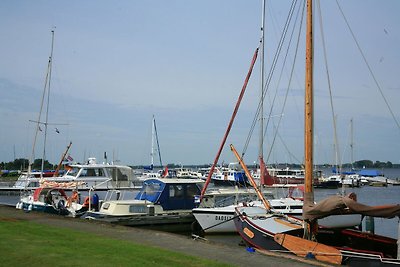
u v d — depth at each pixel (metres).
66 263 9.57
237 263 10.69
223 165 65.75
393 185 93.12
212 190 26.75
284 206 23.09
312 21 14.44
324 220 21.81
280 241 14.26
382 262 11.72
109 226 16.23
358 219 22.38
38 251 10.69
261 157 25.56
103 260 10.02
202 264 10.20
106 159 40.47
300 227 15.91
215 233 22.59
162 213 23.88
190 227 24.12
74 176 36.69
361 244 15.34
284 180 34.31
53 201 24.81
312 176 13.97
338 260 12.32
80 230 15.12
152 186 24.97
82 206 24.19
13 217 18.08
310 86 14.25
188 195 24.95
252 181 21.34
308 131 14.09
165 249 11.98
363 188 81.31
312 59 14.38
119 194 27.66
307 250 13.12
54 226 15.85
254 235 16.05
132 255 10.78
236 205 23.59
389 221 30.45
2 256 10.00
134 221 22.62
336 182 70.88
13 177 68.94
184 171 70.06
